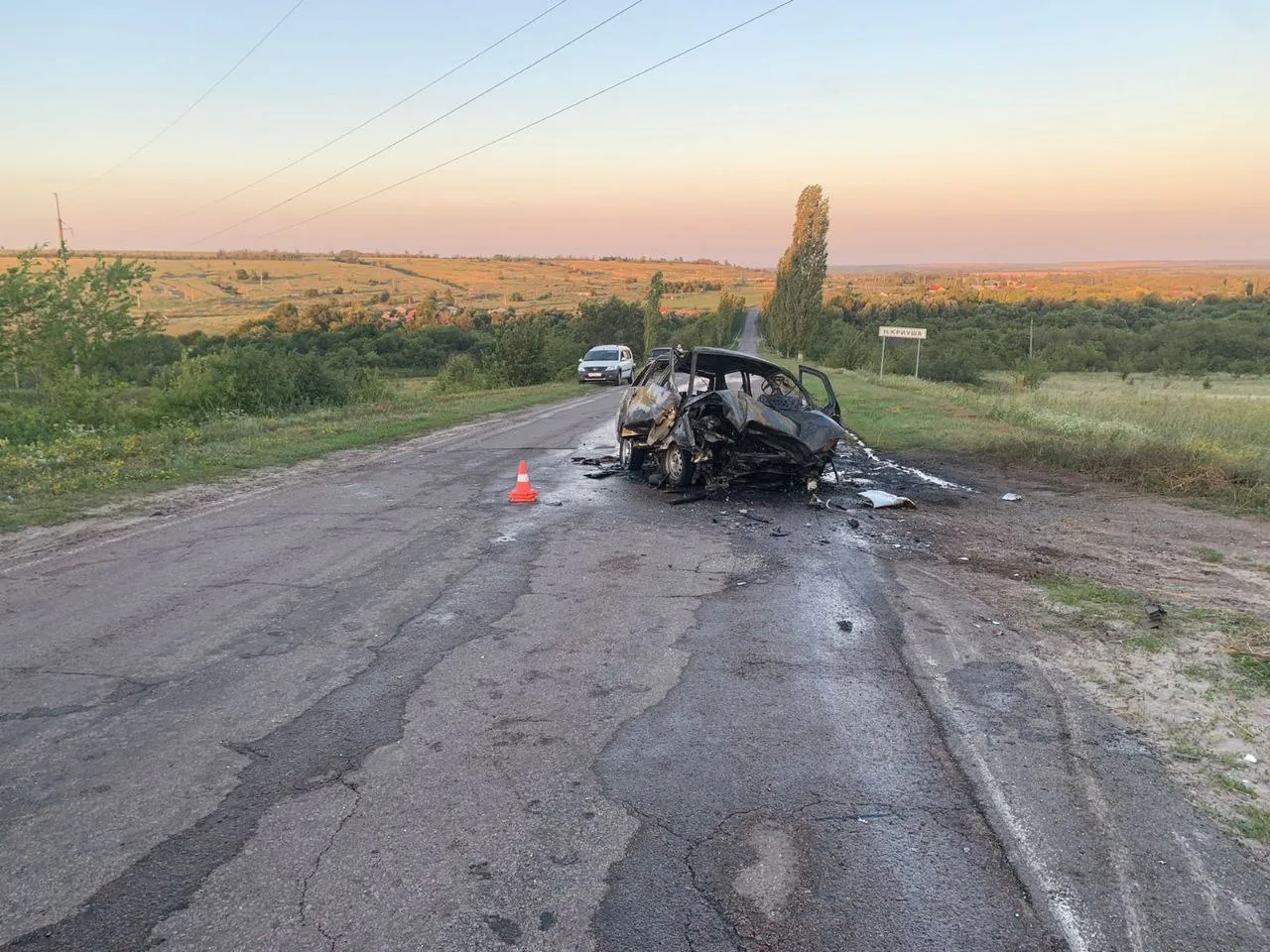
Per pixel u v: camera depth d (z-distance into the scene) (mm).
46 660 4871
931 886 2891
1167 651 5133
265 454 13789
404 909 2738
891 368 51906
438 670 4766
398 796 3426
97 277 22969
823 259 65188
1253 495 10141
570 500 10188
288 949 2555
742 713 4246
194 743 3877
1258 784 3582
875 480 11742
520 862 3000
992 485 11375
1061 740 3979
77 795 3418
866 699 4426
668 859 3023
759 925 2682
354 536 8156
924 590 6477
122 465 12188
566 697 4422
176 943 2574
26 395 20703
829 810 3357
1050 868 3000
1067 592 6371
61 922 2668
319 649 5094
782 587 6531
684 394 10977
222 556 7348
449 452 14586
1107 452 12555
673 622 5664
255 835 3148
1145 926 2705
